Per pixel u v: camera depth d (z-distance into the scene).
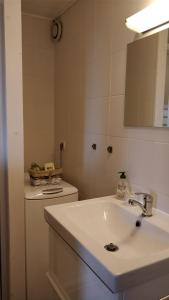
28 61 2.19
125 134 1.40
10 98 1.51
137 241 1.10
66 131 2.13
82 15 1.79
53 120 2.38
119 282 0.69
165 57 1.11
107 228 1.26
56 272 1.17
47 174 1.89
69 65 2.02
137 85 1.28
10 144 1.54
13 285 1.66
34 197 1.67
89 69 1.72
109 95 1.52
